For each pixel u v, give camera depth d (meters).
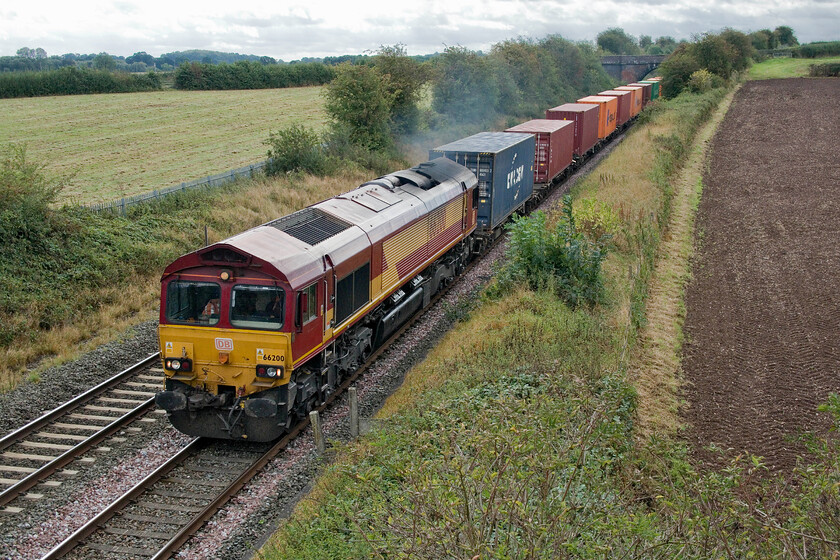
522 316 17.31
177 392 12.33
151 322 19.41
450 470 7.64
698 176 40.22
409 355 17.02
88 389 15.27
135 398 14.84
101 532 10.24
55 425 13.59
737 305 21.34
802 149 47.91
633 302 19.30
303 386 13.04
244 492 11.38
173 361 12.44
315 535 9.41
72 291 20.25
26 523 10.42
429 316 19.84
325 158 36.09
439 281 21.36
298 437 13.21
